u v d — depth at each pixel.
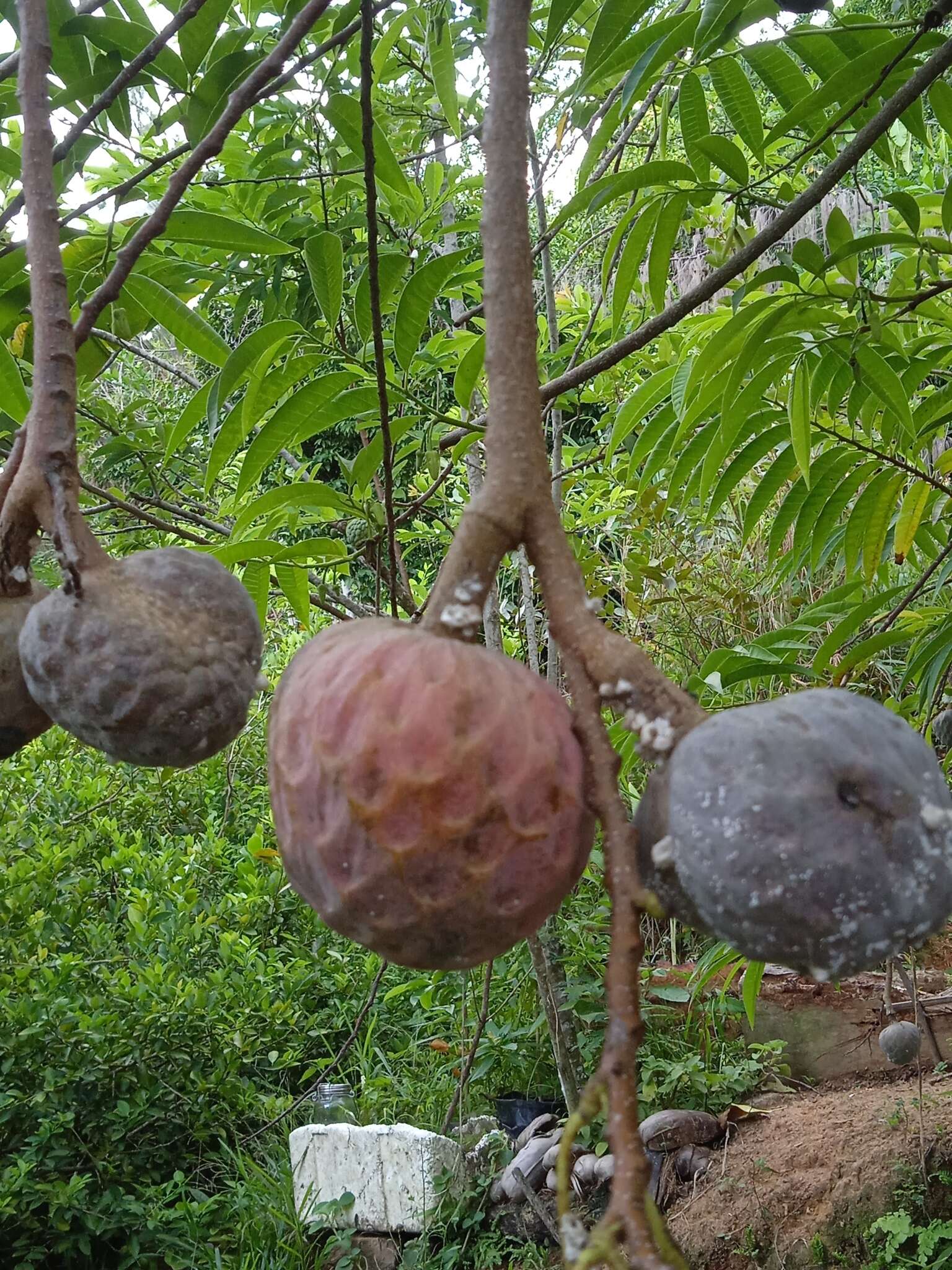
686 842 0.65
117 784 6.39
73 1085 4.16
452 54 2.31
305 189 2.58
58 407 0.84
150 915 5.25
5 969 4.51
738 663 1.89
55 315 0.85
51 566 2.23
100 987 4.68
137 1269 3.94
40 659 0.87
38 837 5.39
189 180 1.13
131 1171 4.21
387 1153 4.36
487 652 0.70
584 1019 4.45
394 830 0.65
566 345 3.58
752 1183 3.99
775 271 1.83
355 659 0.69
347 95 2.07
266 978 5.12
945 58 1.55
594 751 0.66
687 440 2.67
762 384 2.12
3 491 0.88
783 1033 4.91
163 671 0.87
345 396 1.94
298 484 2.16
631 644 0.69
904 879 0.63
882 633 2.21
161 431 3.19
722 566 5.90
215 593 0.93
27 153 0.87
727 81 1.77
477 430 2.05
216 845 5.95
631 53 1.71
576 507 4.66
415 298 1.85
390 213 2.77
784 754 0.65
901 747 0.67
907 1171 3.73
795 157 1.80
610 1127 0.52
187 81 1.62
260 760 6.86
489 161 0.73
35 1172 4.04
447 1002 4.95
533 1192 3.93
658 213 1.86
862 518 2.57
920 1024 4.04
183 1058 4.46
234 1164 4.62
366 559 2.45
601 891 4.83
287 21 2.03
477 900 0.66
